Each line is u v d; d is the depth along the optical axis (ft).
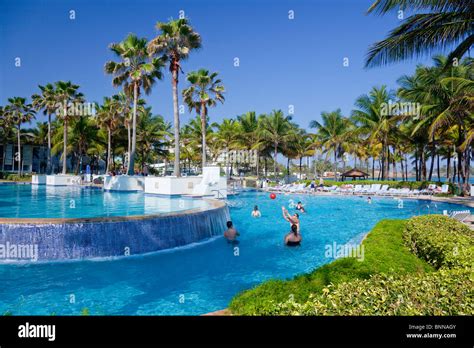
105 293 21.47
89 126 153.17
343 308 10.10
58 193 76.18
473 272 13.01
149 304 19.95
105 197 65.98
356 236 41.39
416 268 18.56
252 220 51.88
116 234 29.30
